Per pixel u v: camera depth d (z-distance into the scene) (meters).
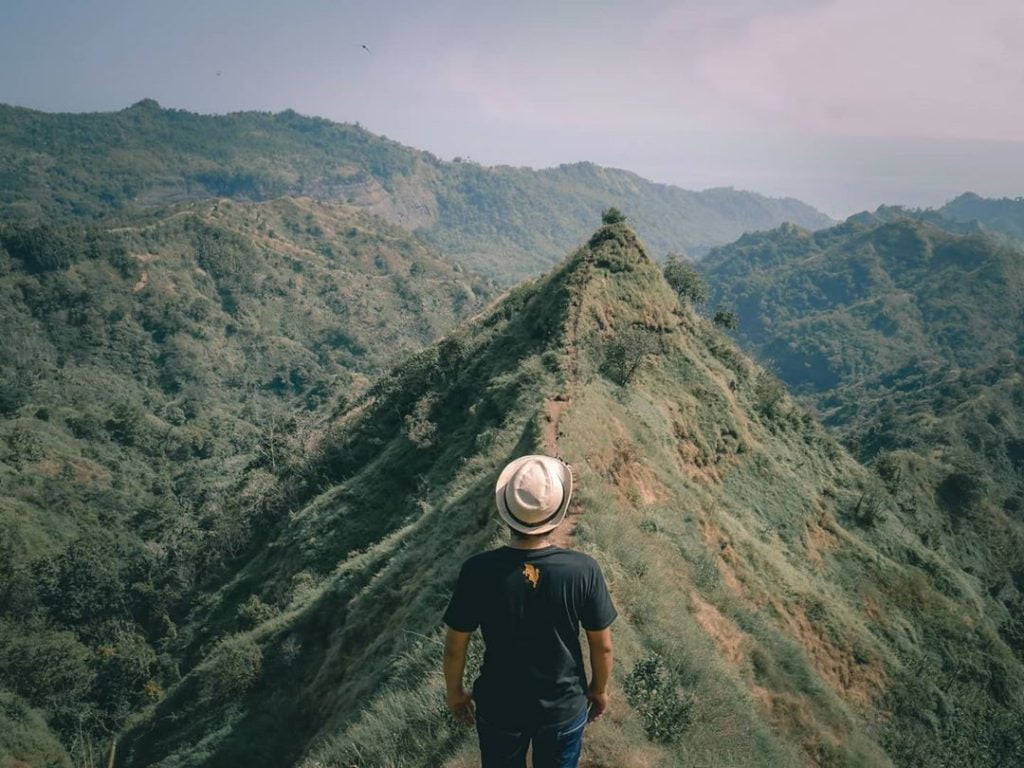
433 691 8.48
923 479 74.19
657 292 53.38
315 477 60.88
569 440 25.98
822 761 15.81
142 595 66.44
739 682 13.98
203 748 30.02
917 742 24.73
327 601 34.09
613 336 47.09
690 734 8.93
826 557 41.28
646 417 38.41
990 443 156.75
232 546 61.81
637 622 12.66
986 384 198.75
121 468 138.25
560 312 48.06
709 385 47.62
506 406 41.38
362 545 45.50
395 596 25.81
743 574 27.34
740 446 44.78
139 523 106.31
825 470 53.34
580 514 17.34
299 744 25.83
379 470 51.16
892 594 40.94
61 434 142.12
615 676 9.16
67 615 66.88
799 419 56.88
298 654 32.53
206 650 50.56
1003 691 38.16
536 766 3.85
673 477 31.31
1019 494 138.62
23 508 95.25
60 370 195.00
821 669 26.47
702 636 14.43
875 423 181.62
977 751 27.59
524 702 3.70
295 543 50.31
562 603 3.66
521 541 3.81
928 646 38.56
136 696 52.47
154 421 172.12
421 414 52.94
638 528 19.86
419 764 7.40
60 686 54.78
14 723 49.81
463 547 22.66
